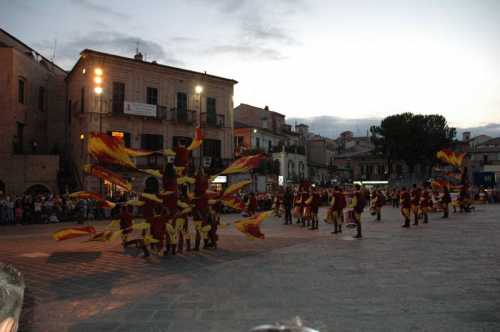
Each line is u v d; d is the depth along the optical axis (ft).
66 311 18.25
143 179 104.17
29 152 108.27
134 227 33.86
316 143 227.20
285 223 68.13
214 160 122.31
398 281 23.62
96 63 101.86
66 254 35.37
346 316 17.22
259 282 23.67
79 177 104.06
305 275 25.53
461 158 88.33
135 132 107.55
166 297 20.47
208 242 40.47
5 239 47.37
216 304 19.13
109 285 23.27
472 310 17.95
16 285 13.07
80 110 106.32
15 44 120.57
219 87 125.90
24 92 106.52
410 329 15.62
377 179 230.48
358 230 46.37
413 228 56.85
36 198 74.54
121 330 15.70
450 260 30.53
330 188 168.76
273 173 163.73
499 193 155.22
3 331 10.84
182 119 115.03
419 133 182.80
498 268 27.37
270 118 192.75
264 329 5.90
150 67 110.52
